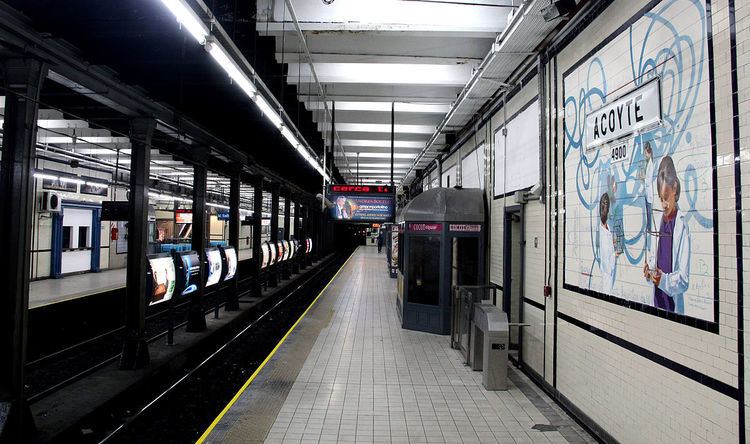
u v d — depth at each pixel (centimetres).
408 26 590
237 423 418
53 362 693
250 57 604
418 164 1647
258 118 794
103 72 502
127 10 408
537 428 417
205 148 823
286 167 1478
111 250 1855
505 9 588
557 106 496
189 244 2505
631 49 352
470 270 842
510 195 683
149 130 604
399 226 969
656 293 315
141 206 607
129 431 454
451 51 730
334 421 427
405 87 955
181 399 554
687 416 281
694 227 279
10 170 386
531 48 539
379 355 663
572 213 453
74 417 434
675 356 294
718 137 261
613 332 371
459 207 815
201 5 384
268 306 1297
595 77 410
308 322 907
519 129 641
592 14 415
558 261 486
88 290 1255
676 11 300
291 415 440
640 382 331
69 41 438
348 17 594
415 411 454
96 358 718
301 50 732
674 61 301
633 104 347
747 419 237
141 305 604
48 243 1484
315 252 2550
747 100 242
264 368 593
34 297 1120
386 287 1497
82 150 1439
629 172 352
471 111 866
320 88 851
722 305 256
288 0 507
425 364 619
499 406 470
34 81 397
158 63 512
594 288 405
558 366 480
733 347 247
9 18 362
